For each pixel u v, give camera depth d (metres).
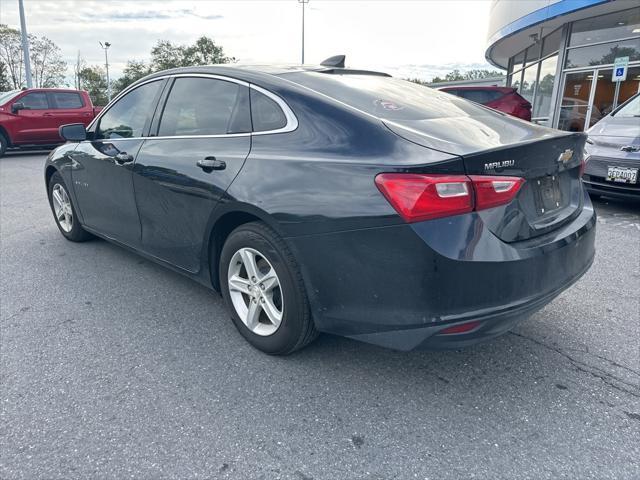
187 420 2.33
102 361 2.83
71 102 14.20
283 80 2.87
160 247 3.52
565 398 2.50
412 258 2.15
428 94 3.17
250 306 2.88
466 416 2.37
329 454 2.12
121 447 2.15
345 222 2.29
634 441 2.20
